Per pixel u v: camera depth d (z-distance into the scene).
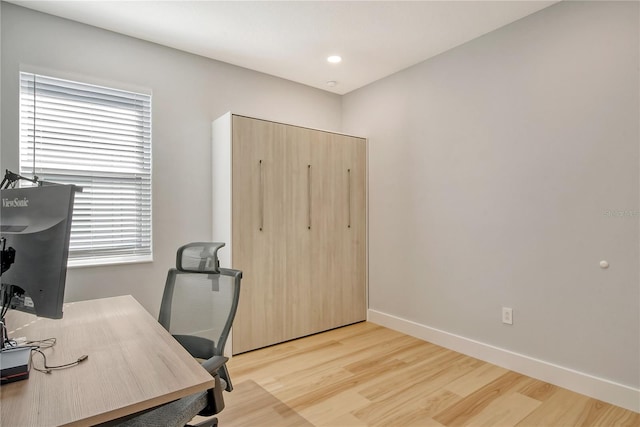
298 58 3.19
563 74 2.34
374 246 3.72
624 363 2.11
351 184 3.65
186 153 3.06
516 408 2.12
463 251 2.93
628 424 1.95
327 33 2.75
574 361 2.31
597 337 2.21
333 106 4.03
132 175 2.85
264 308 3.07
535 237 2.49
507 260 2.65
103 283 2.70
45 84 2.51
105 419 0.90
